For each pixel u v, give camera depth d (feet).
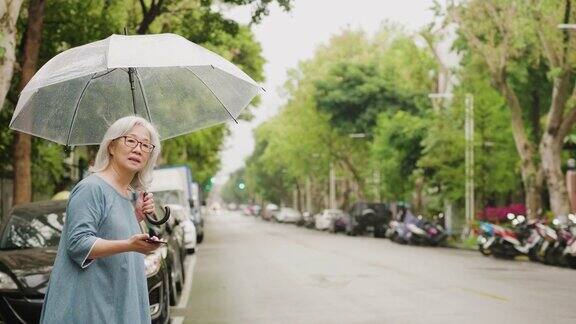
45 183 82.43
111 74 15.21
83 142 15.40
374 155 139.13
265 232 167.22
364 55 193.06
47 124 14.84
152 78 15.49
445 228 119.55
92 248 11.30
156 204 43.34
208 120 16.02
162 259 31.48
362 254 83.10
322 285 51.06
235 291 48.73
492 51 93.86
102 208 11.77
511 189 114.11
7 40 37.24
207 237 140.15
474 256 80.02
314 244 107.24
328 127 189.88
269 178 375.86
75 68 13.71
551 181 91.25
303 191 336.49
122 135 12.25
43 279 27.35
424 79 142.61
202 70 15.33
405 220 109.50
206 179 191.83
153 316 29.43
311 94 189.67
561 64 86.69
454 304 40.57
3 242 31.22
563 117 96.48
